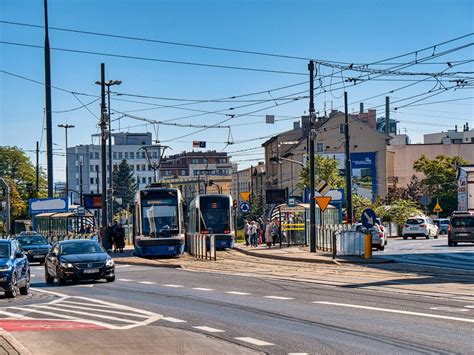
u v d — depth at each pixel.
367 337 13.04
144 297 21.67
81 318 16.86
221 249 51.84
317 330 14.09
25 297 22.84
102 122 47.53
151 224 43.12
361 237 37.41
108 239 48.97
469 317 15.27
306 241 50.44
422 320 14.98
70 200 60.12
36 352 11.98
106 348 12.36
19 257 23.50
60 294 23.62
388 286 22.66
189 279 28.14
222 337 13.51
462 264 32.47
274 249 47.66
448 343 12.13
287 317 16.14
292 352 11.70
